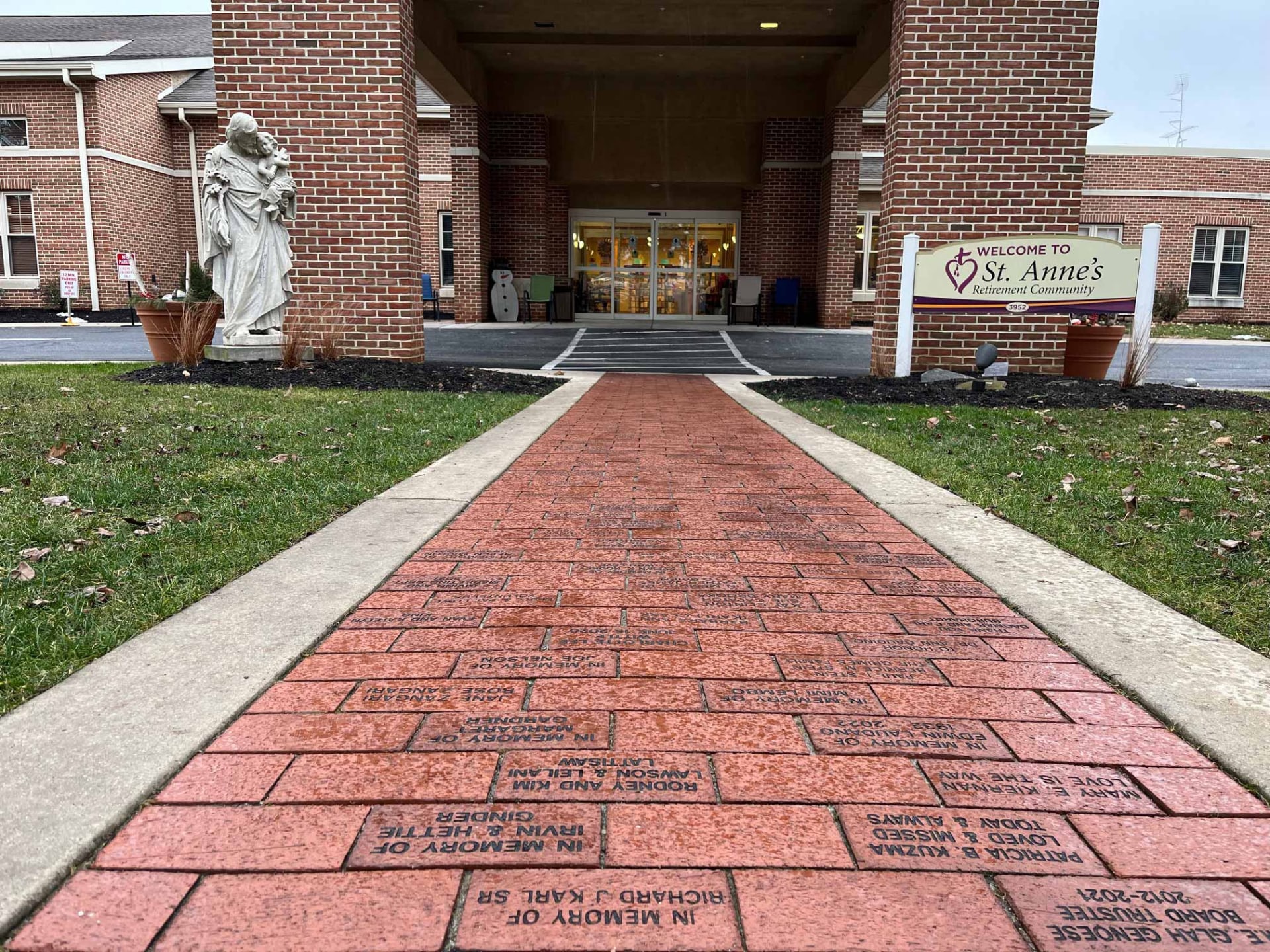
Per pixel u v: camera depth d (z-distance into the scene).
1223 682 2.19
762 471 4.86
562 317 19.95
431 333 16.30
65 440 5.02
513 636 2.46
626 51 16.41
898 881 1.46
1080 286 8.89
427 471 4.61
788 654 2.38
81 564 2.92
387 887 1.42
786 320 19.97
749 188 20.31
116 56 22.52
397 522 3.61
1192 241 23.78
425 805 1.65
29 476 4.10
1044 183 9.38
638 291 21.44
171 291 23.67
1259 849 1.56
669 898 1.40
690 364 12.73
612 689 2.15
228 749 1.84
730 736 1.93
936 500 4.13
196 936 1.31
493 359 12.77
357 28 9.27
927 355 9.76
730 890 1.43
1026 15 9.09
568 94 18.73
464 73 16.19
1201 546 3.37
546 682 2.18
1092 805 1.69
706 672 2.25
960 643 2.46
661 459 5.18
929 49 9.16
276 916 1.35
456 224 18.12
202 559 3.04
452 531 3.55
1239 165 23.42
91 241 21.25
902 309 9.34
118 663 2.21
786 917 1.37
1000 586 2.90
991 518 3.82
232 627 2.46
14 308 21.50
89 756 1.77
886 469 4.85
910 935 1.33
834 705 2.08
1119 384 8.91
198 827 1.57
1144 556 3.25
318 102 9.42
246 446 5.09
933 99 9.27
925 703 2.10
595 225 21.19
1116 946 1.32
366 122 9.45
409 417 6.41
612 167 19.86
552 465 4.95
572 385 9.50
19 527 3.27
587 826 1.59
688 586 2.91
